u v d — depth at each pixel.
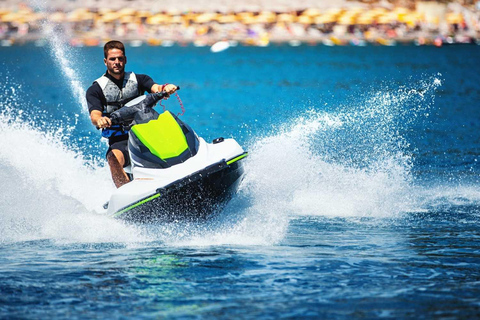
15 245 20.66
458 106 68.62
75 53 162.88
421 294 14.98
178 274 16.86
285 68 123.94
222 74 113.31
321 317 13.48
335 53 165.12
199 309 14.05
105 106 23.36
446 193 30.06
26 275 16.84
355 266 17.47
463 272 16.84
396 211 26.03
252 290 15.38
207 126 55.56
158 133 22.05
